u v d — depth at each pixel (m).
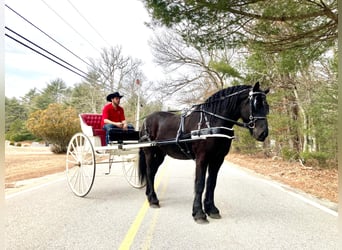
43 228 4.06
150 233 3.87
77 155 6.66
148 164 5.82
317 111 9.16
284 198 6.11
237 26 5.85
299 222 4.39
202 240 3.62
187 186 7.51
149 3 5.30
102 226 4.15
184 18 5.44
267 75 12.71
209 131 4.35
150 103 41.75
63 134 19.36
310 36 5.96
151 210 5.05
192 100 28.41
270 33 5.98
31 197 6.08
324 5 5.29
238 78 14.98
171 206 5.36
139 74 40.78
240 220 4.49
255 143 17.14
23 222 4.33
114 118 7.02
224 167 12.91
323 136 9.59
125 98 40.59
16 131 42.53
